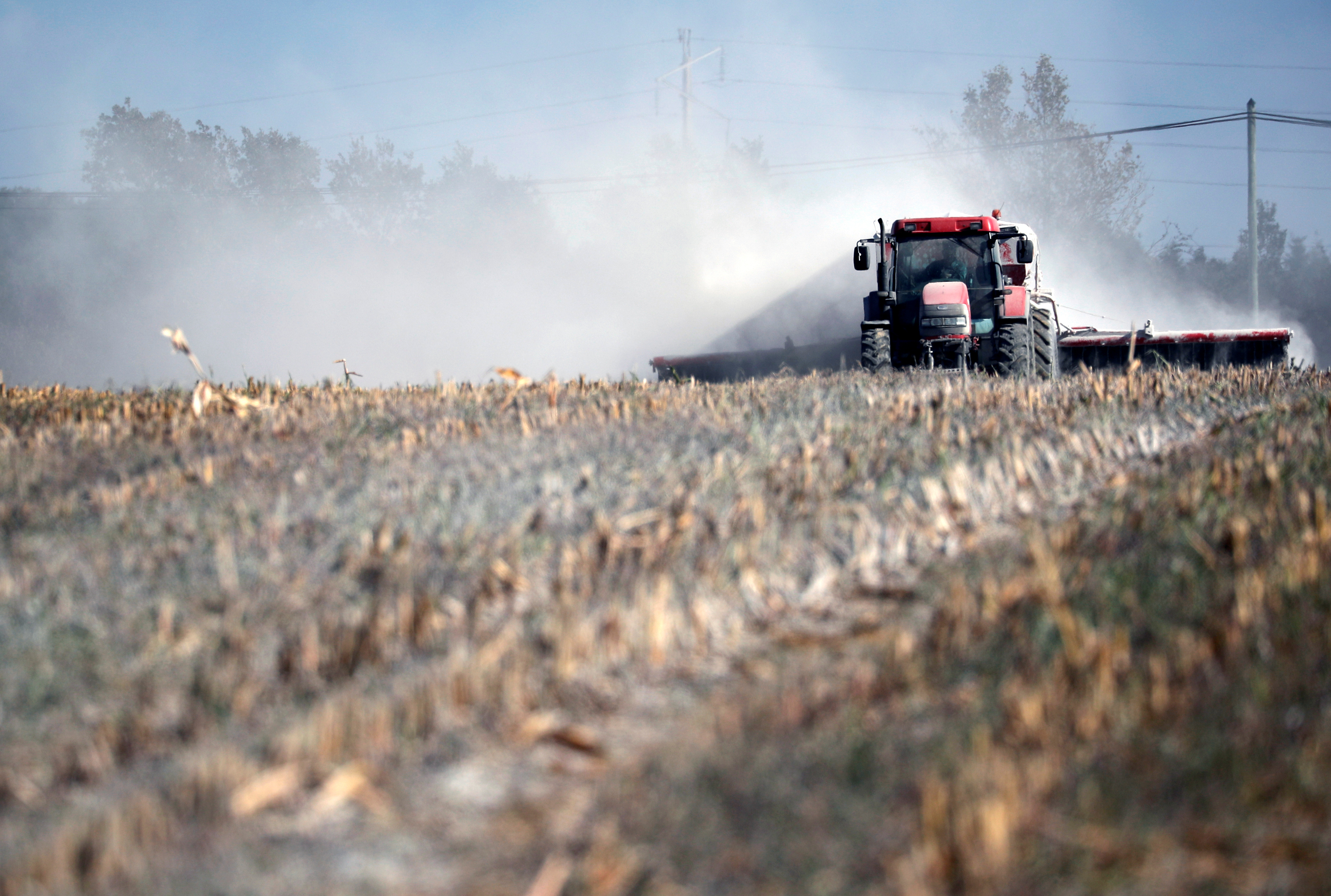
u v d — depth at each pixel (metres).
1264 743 2.36
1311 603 3.16
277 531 4.11
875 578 3.85
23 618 3.44
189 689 2.96
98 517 4.48
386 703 2.75
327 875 2.13
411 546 3.94
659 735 2.72
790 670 2.98
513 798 2.43
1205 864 2.02
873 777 2.33
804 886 2.02
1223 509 4.23
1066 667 2.76
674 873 2.08
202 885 2.07
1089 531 4.09
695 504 4.37
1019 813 2.12
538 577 3.73
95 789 2.57
